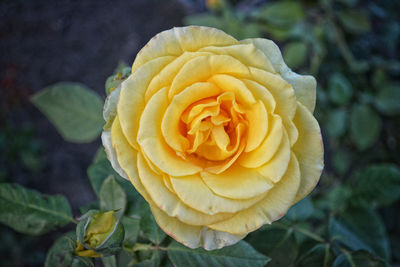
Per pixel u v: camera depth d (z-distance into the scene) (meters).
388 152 0.53
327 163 0.55
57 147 0.59
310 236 0.32
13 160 0.58
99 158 0.33
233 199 0.25
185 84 0.25
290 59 0.50
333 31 0.52
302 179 0.26
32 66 0.60
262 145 0.25
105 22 0.60
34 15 0.60
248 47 0.25
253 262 0.28
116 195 0.30
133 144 0.24
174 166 0.25
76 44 0.60
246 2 0.59
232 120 0.26
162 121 0.24
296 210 0.33
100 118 0.37
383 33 0.56
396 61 0.55
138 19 0.59
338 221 0.36
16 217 0.30
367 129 0.48
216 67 0.25
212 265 0.28
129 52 0.58
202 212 0.25
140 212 0.30
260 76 0.25
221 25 0.49
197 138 0.25
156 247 0.29
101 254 0.26
